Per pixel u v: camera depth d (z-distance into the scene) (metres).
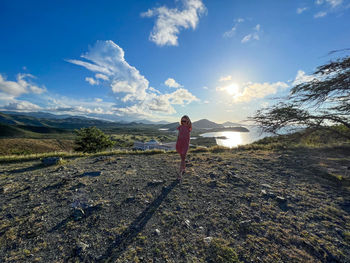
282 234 2.30
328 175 4.57
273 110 6.77
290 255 1.93
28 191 3.80
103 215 2.80
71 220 2.66
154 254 1.97
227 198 3.39
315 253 1.96
